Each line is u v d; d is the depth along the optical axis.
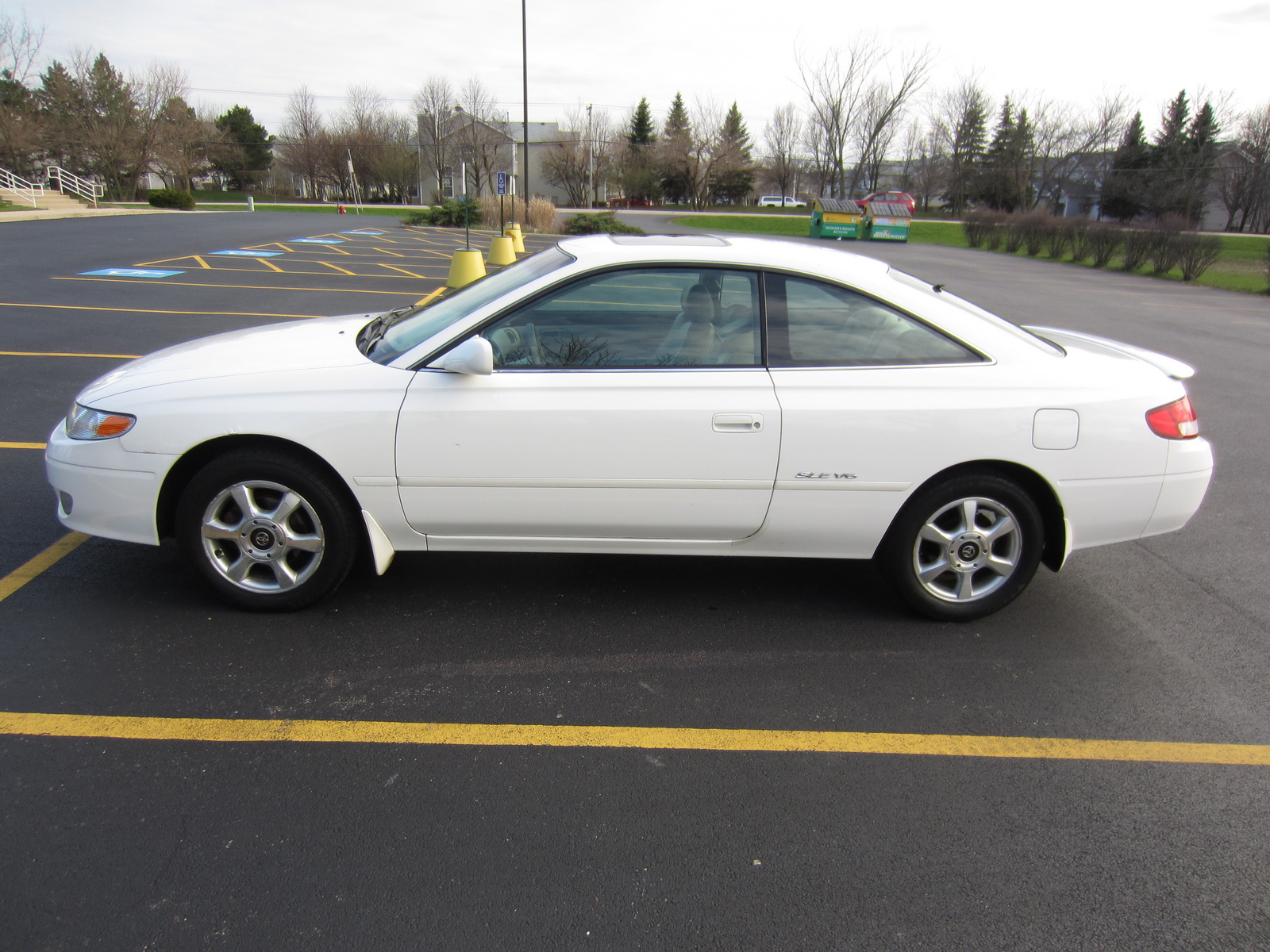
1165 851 2.36
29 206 33.34
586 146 70.69
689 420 3.18
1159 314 16.31
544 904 2.08
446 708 2.88
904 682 3.16
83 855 2.17
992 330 3.40
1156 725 2.96
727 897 2.13
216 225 27.61
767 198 81.50
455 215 33.62
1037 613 3.77
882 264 3.73
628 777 2.58
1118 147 62.19
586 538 3.40
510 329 3.28
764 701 3.00
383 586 3.76
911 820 2.44
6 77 45.84
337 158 72.75
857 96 65.06
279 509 3.30
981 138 68.69
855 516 3.34
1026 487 3.42
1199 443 3.48
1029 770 2.69
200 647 3.18
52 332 9.10
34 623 3.29
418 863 2.20
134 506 3.27
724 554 3.44
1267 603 3.97
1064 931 2.07
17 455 5.19
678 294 3.29
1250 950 2.04
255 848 2.22
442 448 3.19
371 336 3.68
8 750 2.56
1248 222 60.28
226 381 3.25
